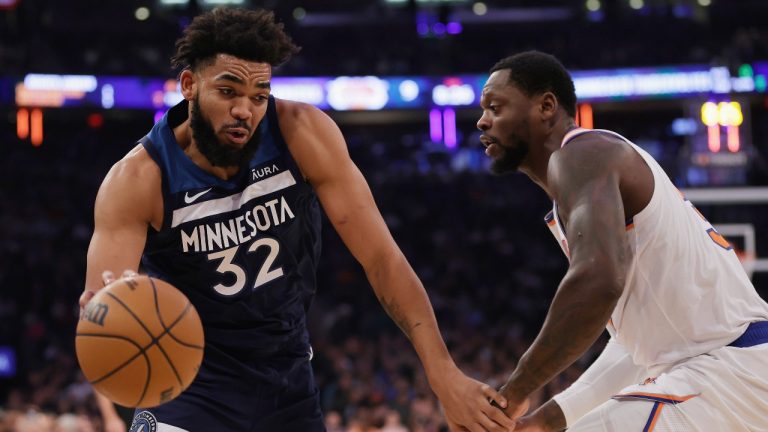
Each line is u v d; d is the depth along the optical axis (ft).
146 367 7.93
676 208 9.45
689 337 9.41
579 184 8.97
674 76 54.60
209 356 9.55
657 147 64.44
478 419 9.37
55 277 54.95
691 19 63.82
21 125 57.26
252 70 8.82
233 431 9.48
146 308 7.95
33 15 60.80
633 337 9.77
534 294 55.57
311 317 52.26
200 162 9.32
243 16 8.93
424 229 61.98
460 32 66.23
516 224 62.08
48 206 61.05
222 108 8.81
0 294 53.57
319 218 10.07
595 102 56.18
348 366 41.42
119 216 9.10
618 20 64.59
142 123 64.34
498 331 49.14
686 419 9.07
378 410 32.48
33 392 41.93
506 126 10.20
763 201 31.09
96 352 7.88
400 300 9.87
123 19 62.49
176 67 9.55
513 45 66.13
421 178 65.05
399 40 65.21
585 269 8.55
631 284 9.49
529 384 9.11
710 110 33.81
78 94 57.26
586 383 11.03
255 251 9.45
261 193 9.47
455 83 58.29
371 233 9.87
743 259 30.01
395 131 65.36
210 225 9.32
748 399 9.11
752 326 9.44
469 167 66.39
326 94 58.13
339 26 65.41
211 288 9.40
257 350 9.57
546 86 10.13
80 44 61.93
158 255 9.49
